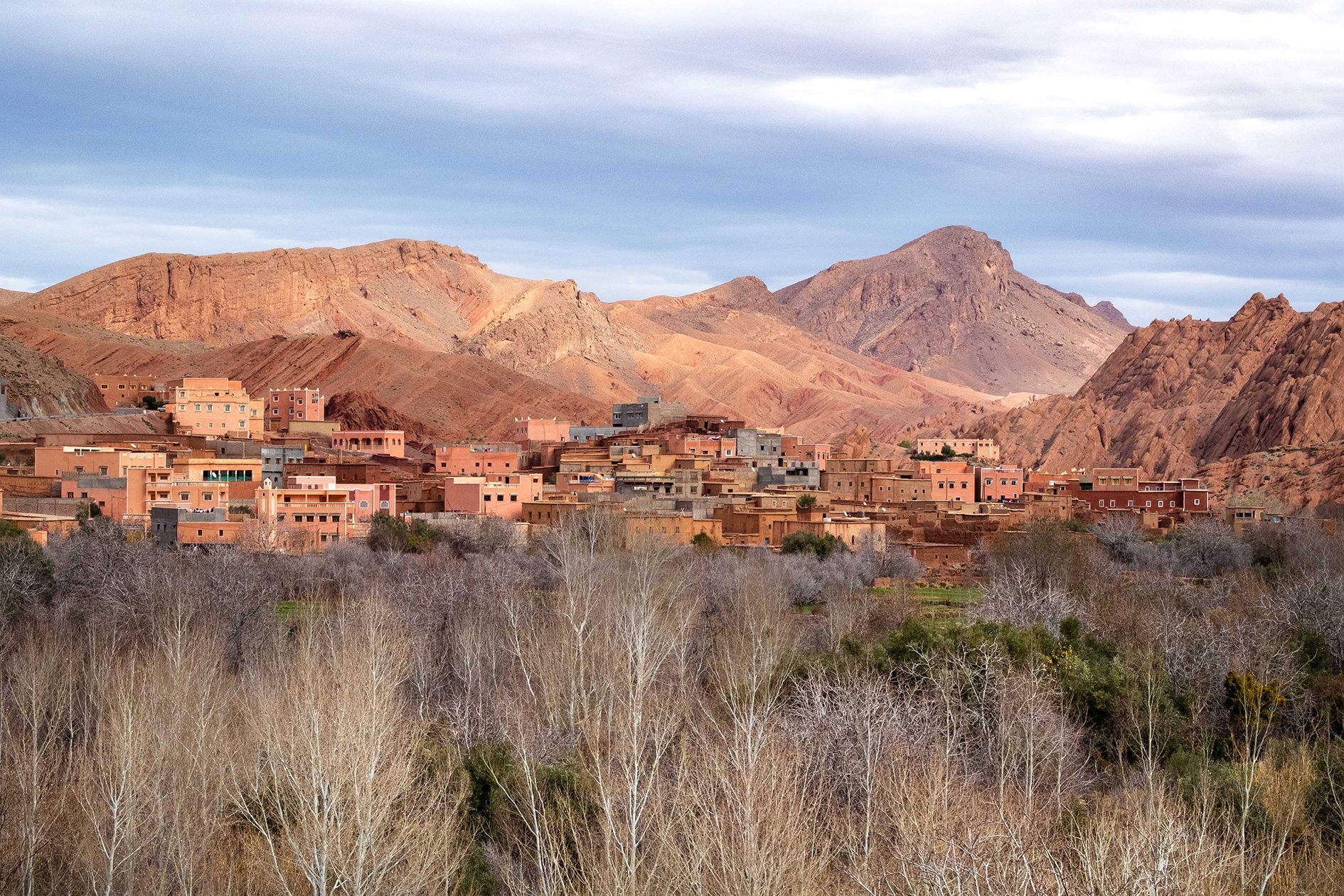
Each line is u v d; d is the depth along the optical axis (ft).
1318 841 169.78
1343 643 289.74
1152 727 220.02
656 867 161.38
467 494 541.75
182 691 215.31
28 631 273.54
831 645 288.10
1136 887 129.49
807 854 161.58
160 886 177.68
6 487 519.19
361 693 197.67
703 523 492.54
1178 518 621.31
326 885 163.63
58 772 217.36
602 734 219.82
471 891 173.99
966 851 134.31
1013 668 237.04
